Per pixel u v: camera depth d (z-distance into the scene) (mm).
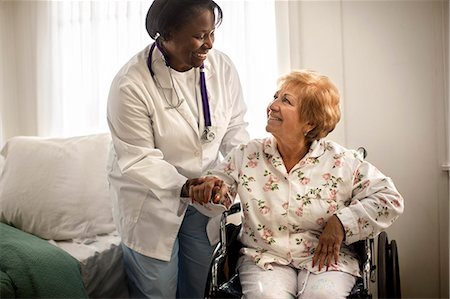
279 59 2445
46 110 2920
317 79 1648
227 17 2514
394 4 2301
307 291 1515
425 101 2281
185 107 1854
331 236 1558
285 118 1628
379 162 2355
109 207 2395
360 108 2367
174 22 1657
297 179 1659
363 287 1496
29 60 2977
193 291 2104
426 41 2268
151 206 1870
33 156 2395
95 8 2758
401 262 2355
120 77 1832
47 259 1856
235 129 2041
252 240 1679
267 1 2469
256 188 1679
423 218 2314
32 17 2926
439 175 2281
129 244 1931
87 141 2498
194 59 1724
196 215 1980
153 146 1846
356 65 2363
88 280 2076
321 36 2398
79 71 2850
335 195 1638
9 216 2293
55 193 2291
